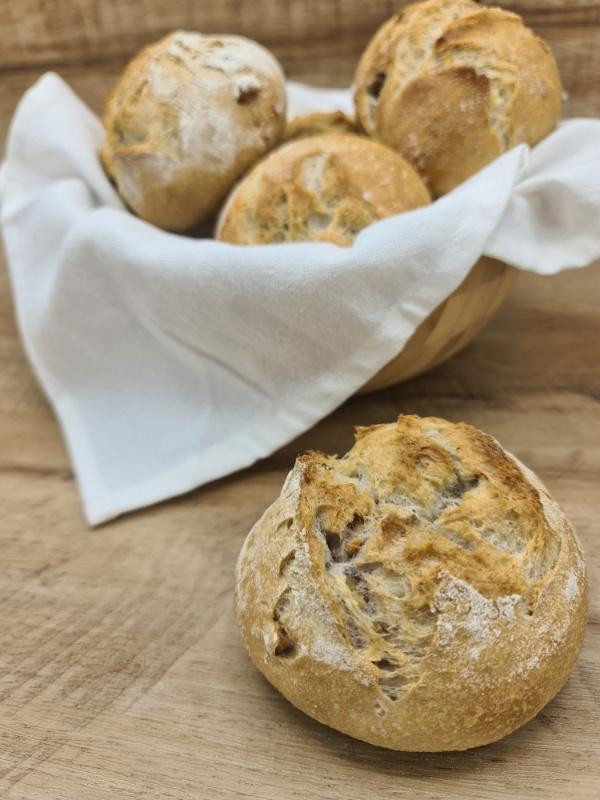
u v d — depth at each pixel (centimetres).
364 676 33
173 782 33
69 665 38
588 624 37
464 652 32
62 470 47
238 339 43
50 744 35
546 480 44
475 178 42
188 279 42
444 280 40
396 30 46
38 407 51
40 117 49
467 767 33
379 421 48
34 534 44
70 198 48
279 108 47
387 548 34
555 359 51
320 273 40
